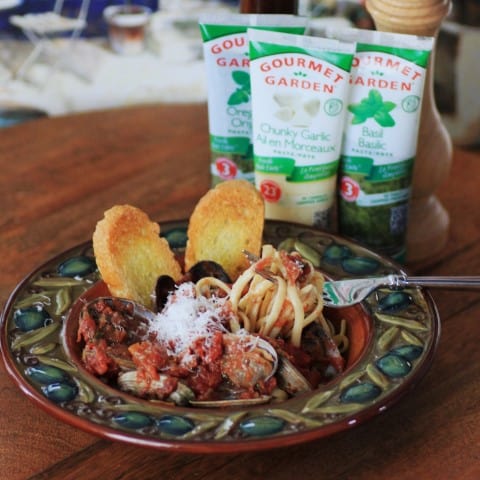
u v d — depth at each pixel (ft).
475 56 5.63
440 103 5.84
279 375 2.71
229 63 3.17
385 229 3.20
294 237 3.14
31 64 5.86
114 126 4.04
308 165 3.12
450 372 2.87
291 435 2.49
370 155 3.11
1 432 2.71
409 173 3.15
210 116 3.27
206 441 2.48
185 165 3.77
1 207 3.57
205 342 2.72
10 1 5.71
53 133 4.00
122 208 2.94
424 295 2.91
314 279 2.91
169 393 2.67
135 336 2.81
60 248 3.37
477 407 2.76
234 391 2.70
